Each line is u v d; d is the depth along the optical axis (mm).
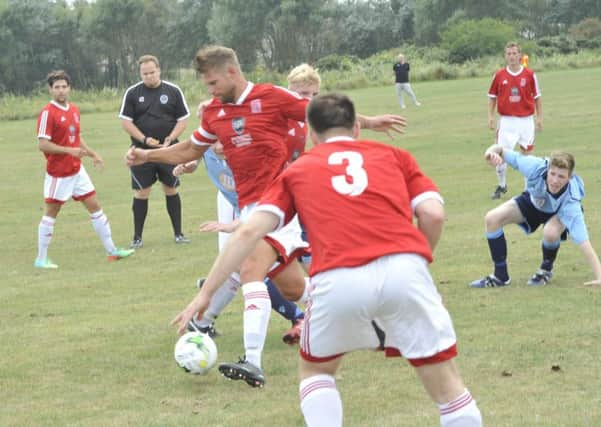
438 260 21297
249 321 12688
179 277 21562
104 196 38250
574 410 11211
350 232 8820
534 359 13414
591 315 15641
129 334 16094
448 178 36500
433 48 156625
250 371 12453
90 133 68625
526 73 32156
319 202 9008
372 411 11578
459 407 8789
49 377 13703
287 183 9273
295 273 13891
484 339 14508
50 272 23297
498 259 18125
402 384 12633
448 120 61406
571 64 123188
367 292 8602
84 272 23031
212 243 26453
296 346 14977
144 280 21406
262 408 11953
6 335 16422
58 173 23922
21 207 36719
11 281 22156
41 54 194250
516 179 35281
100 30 196750
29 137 68875
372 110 72125
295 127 14031
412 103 77438
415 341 8719
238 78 13578
